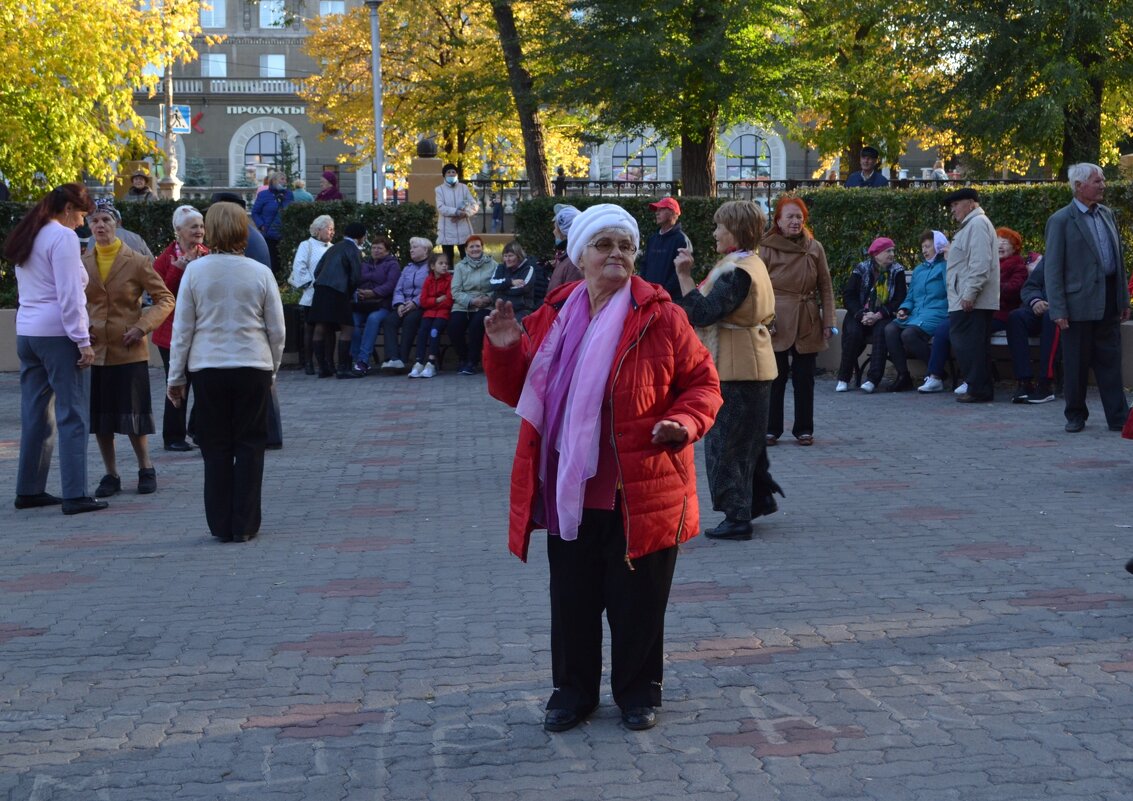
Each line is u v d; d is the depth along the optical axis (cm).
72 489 889
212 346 781
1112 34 2625
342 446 1155
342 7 6078
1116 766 411
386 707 486
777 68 2761
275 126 5991
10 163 2755
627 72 2638
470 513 862
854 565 685
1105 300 1088
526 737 451
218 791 412
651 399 439
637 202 1788
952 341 1305
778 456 1035
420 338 1666
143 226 1920
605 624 590
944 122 2744
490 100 2945
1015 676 498
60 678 531
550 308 456
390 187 4334
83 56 2784
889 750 429
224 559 746
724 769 417
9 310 1842
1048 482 900
